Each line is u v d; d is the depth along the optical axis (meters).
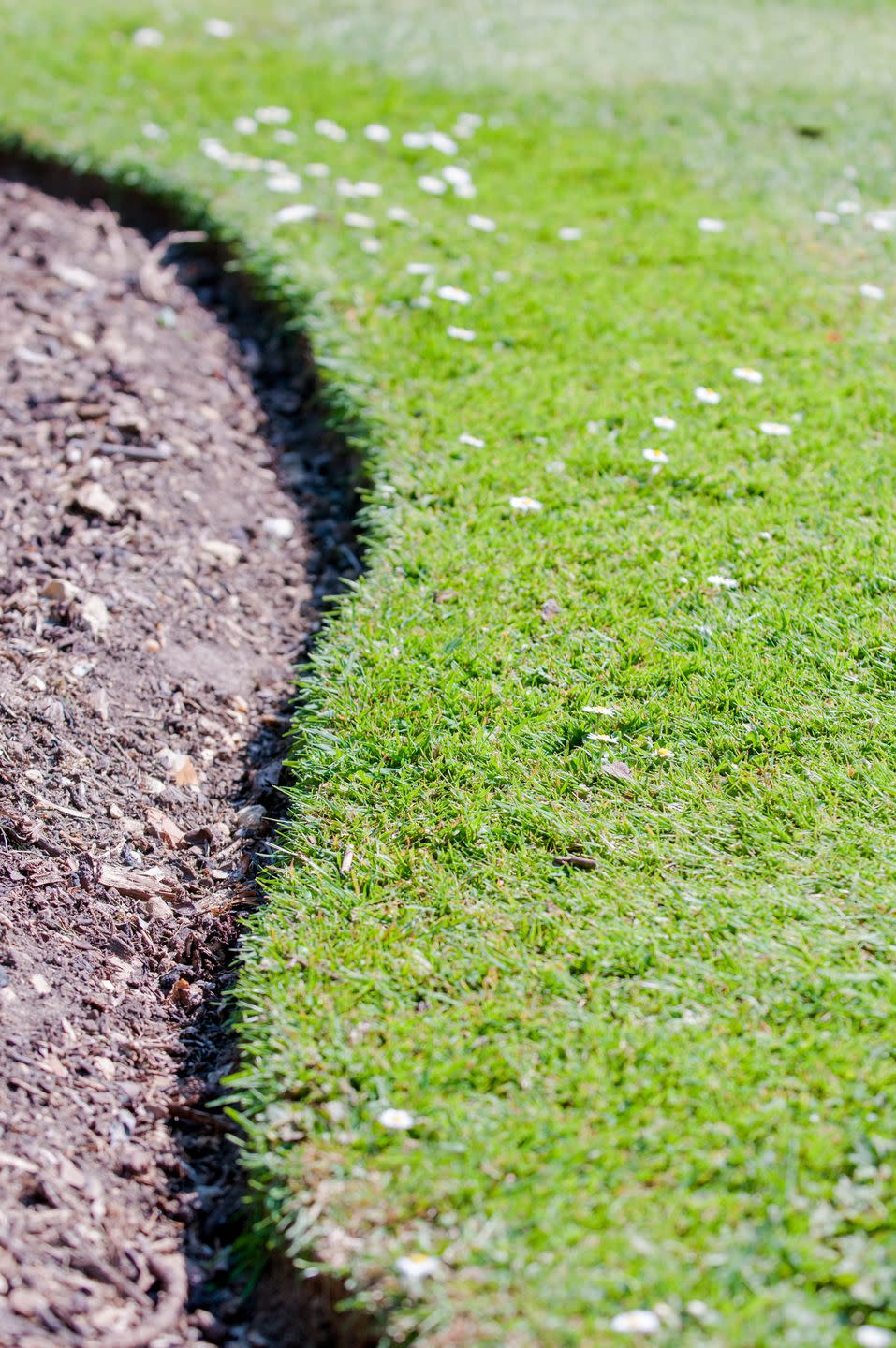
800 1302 1.94
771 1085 2.30
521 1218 2.10
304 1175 2.21
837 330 4.96
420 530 3.93
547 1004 2.51
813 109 7.25
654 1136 2.22
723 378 4.67
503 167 6.54
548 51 8.37
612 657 3.38
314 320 5.08
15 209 6.14
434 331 5.00
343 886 2.83
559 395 4.59
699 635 3.44
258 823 3.20
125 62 7.85
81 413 4.58
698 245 5.64
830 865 2.78
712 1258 2.01
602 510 3.98
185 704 3.53
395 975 2.60
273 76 7.69
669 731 3.17
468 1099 2.33
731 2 9.89
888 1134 2.20
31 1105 2.41
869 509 3.94
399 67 7.91
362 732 3.20
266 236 5.68
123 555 4.00
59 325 5.10
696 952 2.60
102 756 3.29
